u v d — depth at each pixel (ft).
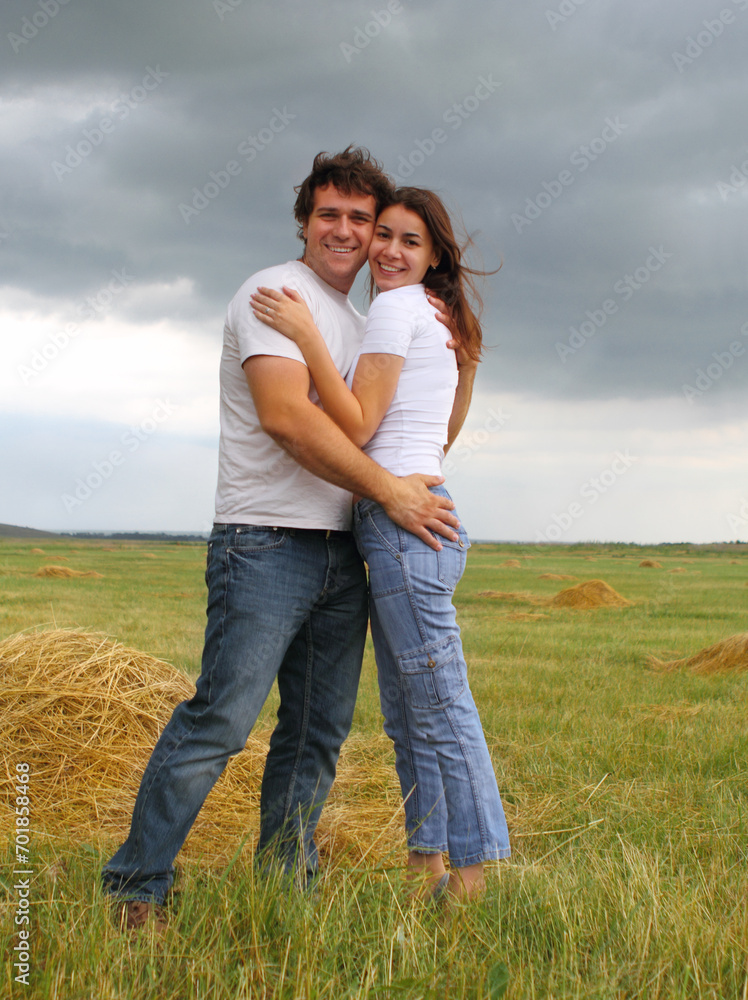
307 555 7.82
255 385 7.24
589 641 36.60
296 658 8.50
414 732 8.23
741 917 6.95
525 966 6.21
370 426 7.66
